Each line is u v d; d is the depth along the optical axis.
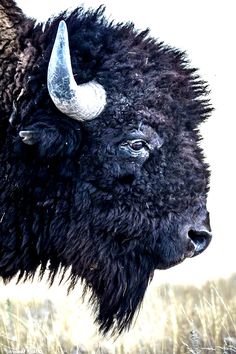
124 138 24.14
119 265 25.03
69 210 24.50
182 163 24.53
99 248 24.80
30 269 25.25
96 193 24.38
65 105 23.38
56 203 24.48
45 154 23.97
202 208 24.94
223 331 30.97
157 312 34.84
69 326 33.59
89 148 24.17
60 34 22.75
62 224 24.62
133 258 25.03
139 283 25.34
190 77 25.38
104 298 25.66
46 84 24.12
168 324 33.19
